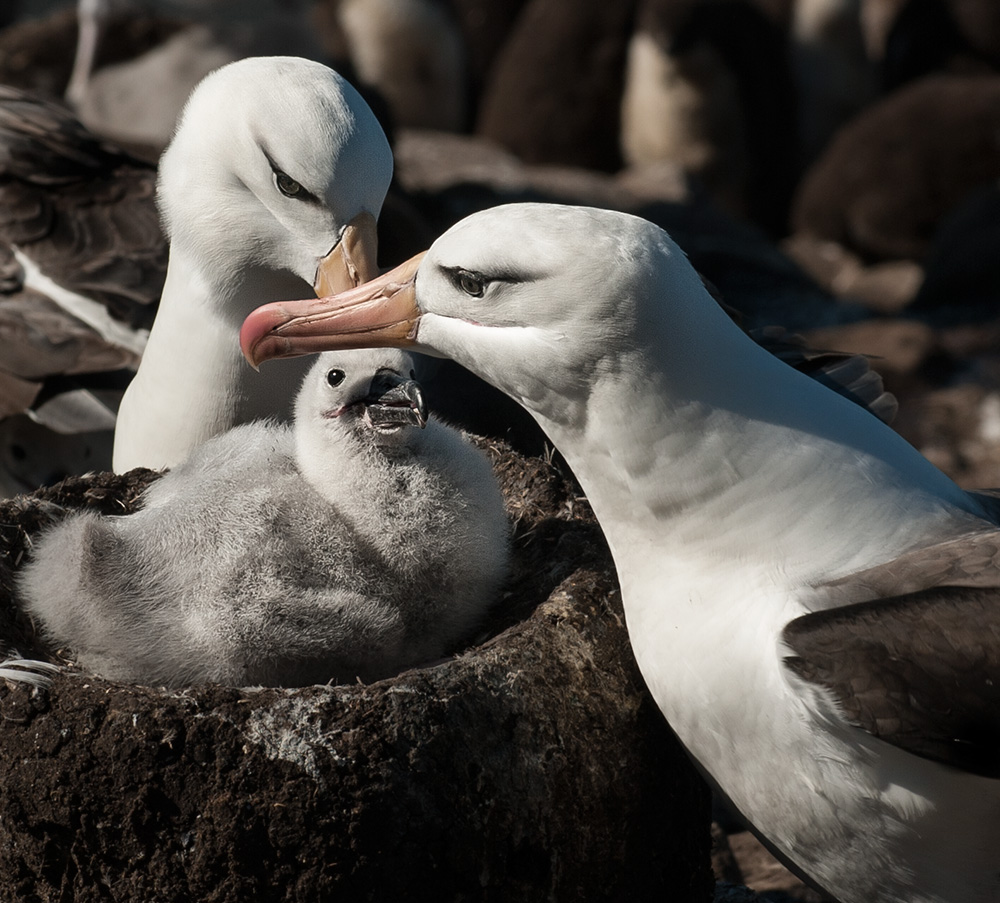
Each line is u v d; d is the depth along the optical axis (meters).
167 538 8.16
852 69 37.44
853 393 8.71
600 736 7.06
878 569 6.62
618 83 33.09
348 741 6.47
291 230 8.85
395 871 6.52
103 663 8.05
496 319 6.64
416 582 8.26
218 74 9.13
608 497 6.90
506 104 34.00
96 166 12.53
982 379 18.81
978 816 6.35
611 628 7.39
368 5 33.69
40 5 35.53
